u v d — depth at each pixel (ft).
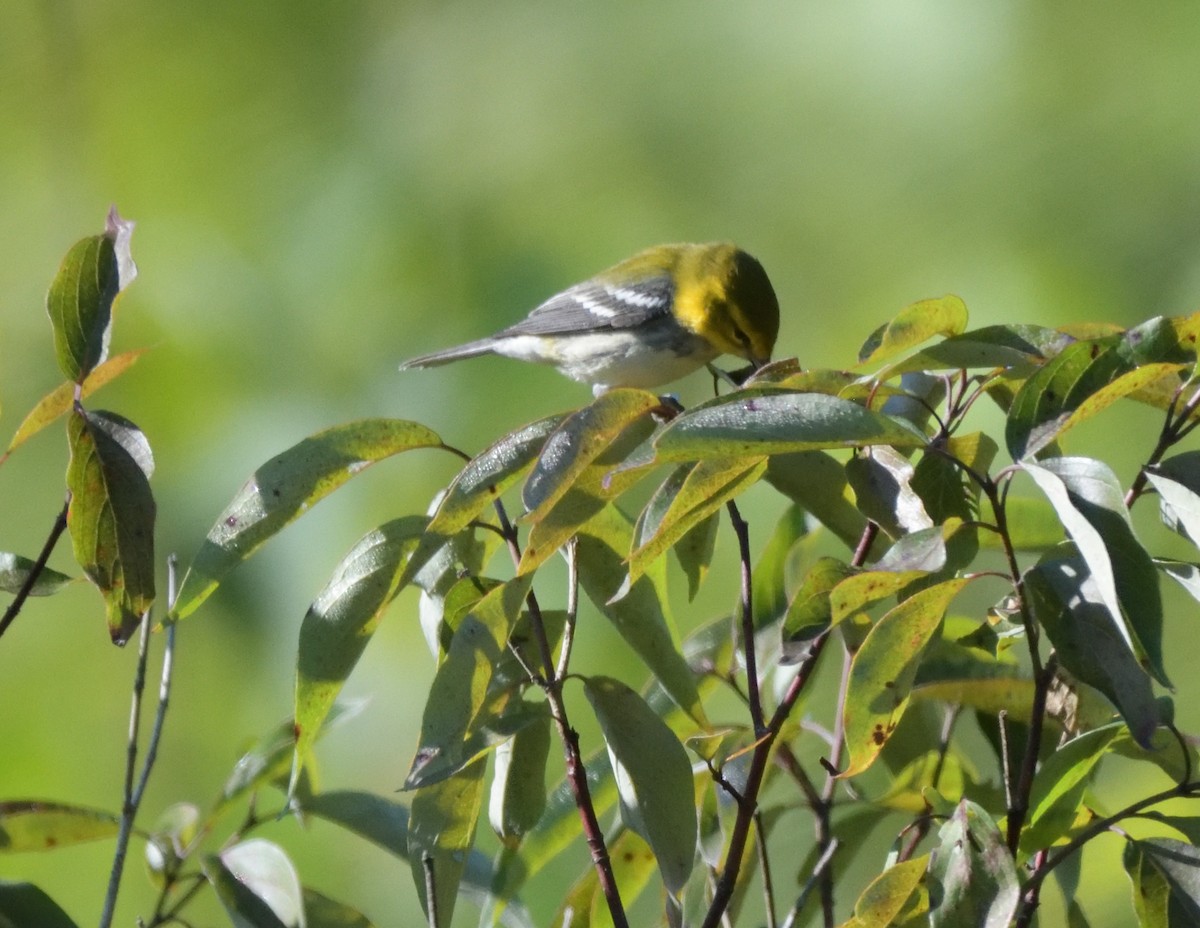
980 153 44.70
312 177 48.01
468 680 13.55
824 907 16.11
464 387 41.73
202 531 40.37
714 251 34.01
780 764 17.74
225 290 44.80
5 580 15.61
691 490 12.80
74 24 48.03
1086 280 43.01
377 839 17.52
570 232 46.93
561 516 13.61
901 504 13.91
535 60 49.24
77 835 16.92
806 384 13.58
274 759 17.53
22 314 45.44
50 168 47.78
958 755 18.74
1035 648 12.87
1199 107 43.42
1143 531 34.65
